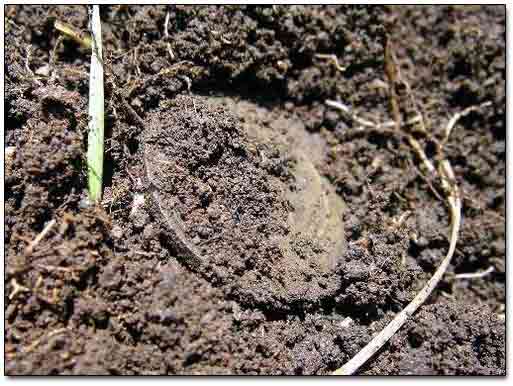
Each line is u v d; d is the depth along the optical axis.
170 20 0.08
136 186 0.07
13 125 0.07
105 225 0.07
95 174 0.07
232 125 0.07
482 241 0.09
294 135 0.09
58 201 0.07
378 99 0.09
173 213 0.07
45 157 0.07
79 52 0.08
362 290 0.07
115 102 0.07
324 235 0.08
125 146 0.07
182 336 0.06
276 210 0.07
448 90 0.10
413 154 0.09
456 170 0.09
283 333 0.07
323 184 0.08
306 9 0.09
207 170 0.07
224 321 0.07
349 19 0.09
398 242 0.08
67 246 0.06
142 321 0.06
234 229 0.07
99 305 0.06
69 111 0.07
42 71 0.08
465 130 0.10
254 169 0.07
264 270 0.07
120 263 0.07
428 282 0.08
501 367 0.07
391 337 0.07
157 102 0.08
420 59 0.10
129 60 0.08
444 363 0.07
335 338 0.07
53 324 0.06
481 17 0.10
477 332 0.07
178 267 0.07
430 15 0.10
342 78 0.09
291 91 0.09
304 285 0.07
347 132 0.09
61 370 0.06
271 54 0.09
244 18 0.08
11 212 0.07
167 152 0.07
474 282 0.09
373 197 0.08
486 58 0.10
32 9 0.08
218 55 0.08
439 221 0.09
